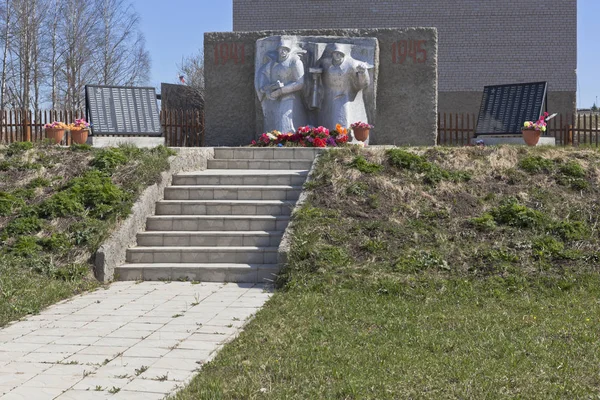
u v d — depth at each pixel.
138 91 16.19
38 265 9.34
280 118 15.22
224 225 10.66
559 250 9.34
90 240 9.77
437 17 29.03
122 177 11.51
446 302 8.00
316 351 5.96
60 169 12.02
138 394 5.11
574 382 5.17
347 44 15.23
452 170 11.62
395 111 15.91
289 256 9.16
